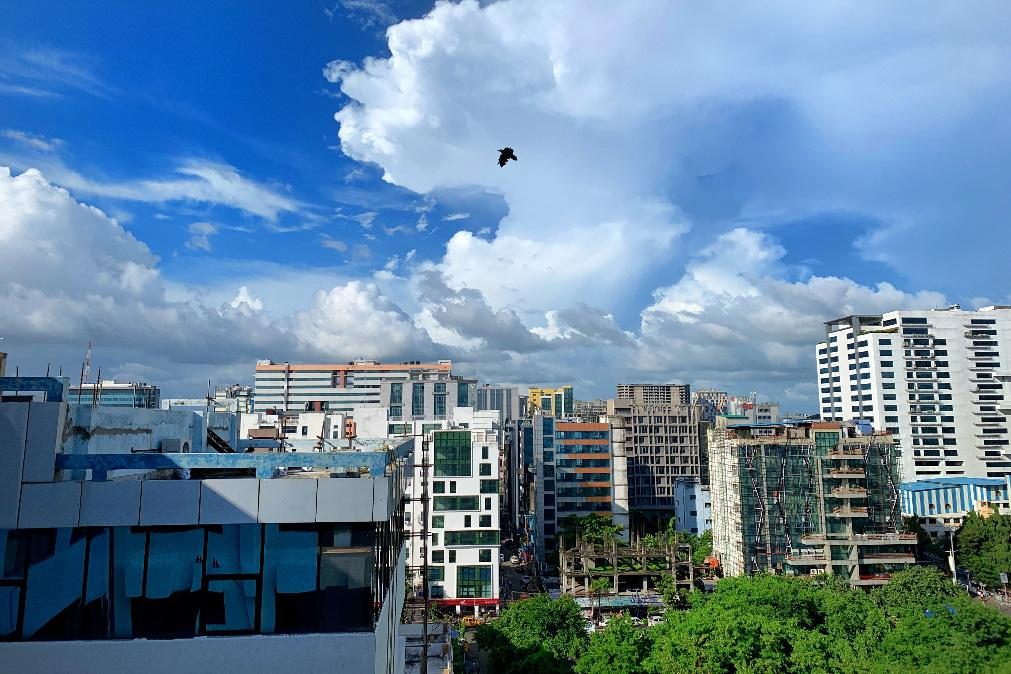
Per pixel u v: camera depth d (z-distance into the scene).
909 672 42.91
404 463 31.14
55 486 18.05
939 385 146.25
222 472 21.56
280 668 18.23
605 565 98.44
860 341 150.25
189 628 18.27
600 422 124.81
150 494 18.36
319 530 18.97
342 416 108.56
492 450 90.81
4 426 18.11
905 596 74.56
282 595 18.67
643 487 154.75
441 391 176.38
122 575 18.16
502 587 105.06
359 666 18.47
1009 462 144.75
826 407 162.12
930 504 120.38
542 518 120.12
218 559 18.55
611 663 47.69
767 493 90.31
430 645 42.03
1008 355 148.62
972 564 96.44
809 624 57.47
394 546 25.28
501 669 56.72
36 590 17.84
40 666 17.50
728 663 45.50
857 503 90.06
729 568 94.81
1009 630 47.56
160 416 25.77
